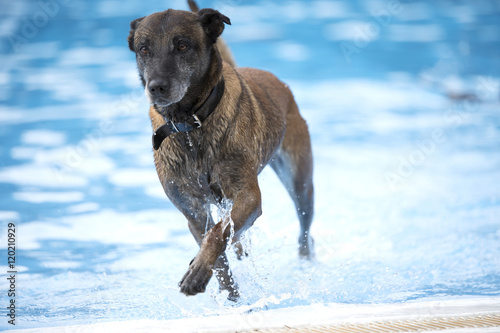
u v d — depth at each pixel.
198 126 5.68
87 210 8.91
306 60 19.91
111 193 9.69
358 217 8.73
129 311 5.52
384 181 10.37
